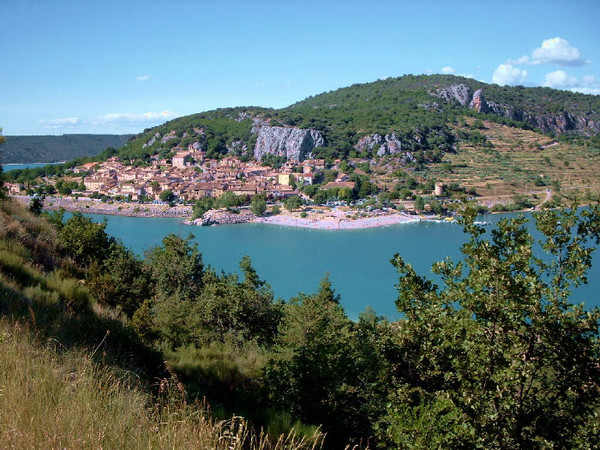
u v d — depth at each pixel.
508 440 8.28
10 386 5.58
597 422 8.34
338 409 11.52
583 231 9.34
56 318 10.54
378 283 88.69
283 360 13.69
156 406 6.87
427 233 146.00
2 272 13.15
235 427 8.29
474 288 9.01
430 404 8.87
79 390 6.14
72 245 25.47
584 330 8.61
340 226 160.50
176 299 22.58
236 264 105.06
